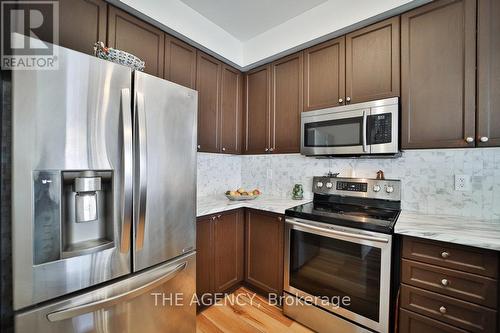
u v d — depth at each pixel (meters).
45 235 0.89
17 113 0.81
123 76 1.09
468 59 1.35
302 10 1.97
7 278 0.83
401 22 1.58
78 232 1.04
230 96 2.40
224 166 2.68
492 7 1.29
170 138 1.30
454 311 1.17
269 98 2.32
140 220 1.14
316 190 2.16
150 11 1.63
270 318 1.79
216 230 1.91
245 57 2.44
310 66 2.03
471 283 1.13
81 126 0.96
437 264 1.21
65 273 0.93
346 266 1.50
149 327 1.25
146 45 1.66
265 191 2.63
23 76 0.82
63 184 0.97
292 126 2.14
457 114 1.39
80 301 0.97
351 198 1.98
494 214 1.47
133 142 1.13
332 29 1.82
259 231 2.05
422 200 1.70
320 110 1.89
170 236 1.31
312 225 1.64
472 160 1.53
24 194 0.83
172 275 1.29
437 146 1.45
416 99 1.52
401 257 1.32
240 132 2.52
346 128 1.75
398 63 1.58
